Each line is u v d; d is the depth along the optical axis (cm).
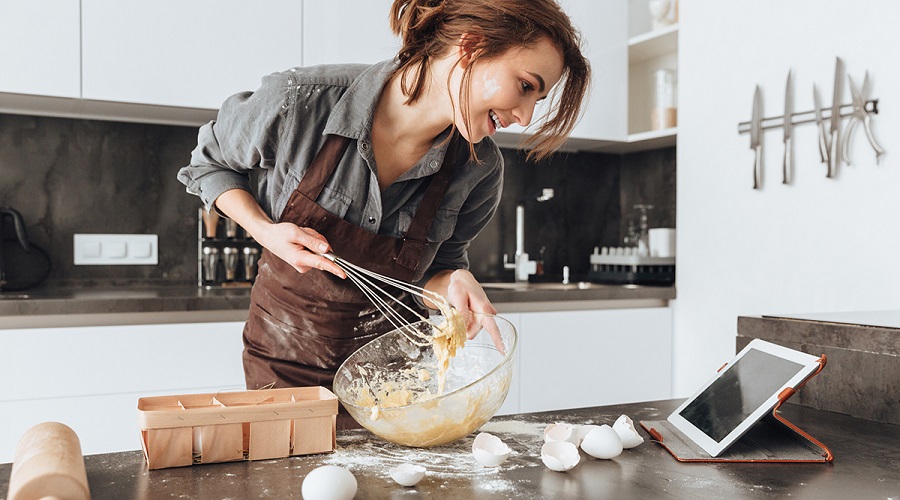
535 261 337
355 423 151
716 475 95
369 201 154
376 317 165
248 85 253
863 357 127
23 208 265
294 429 102
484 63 126
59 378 211
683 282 294
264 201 163
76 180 272
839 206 231
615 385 288
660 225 339
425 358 130
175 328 224
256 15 253
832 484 92
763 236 258
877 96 220
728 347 273
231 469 97
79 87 232
